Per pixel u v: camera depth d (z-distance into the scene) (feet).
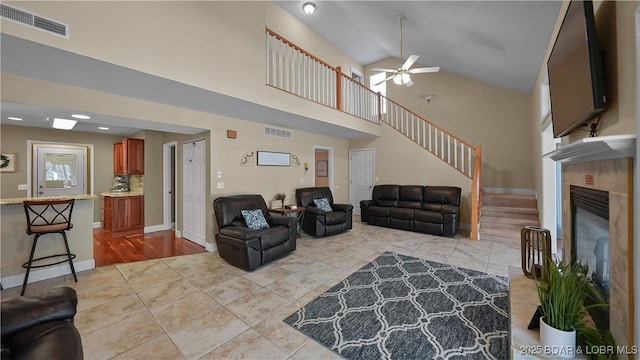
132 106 10.67
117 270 10.90
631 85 3.91
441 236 16.33
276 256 11.84
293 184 18.39
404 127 23.75
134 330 6.77
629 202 3.88
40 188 17.31
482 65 16.93
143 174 18.06
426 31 15.16
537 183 16.19
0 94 7.91
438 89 22.88
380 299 8.38
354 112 19.74
